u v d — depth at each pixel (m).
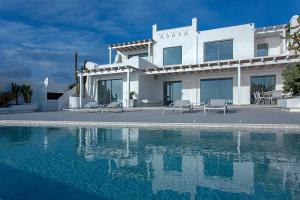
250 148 6.24
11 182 4.11
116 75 22.08
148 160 5.41
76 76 24.23
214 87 20.72
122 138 8.01
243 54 19.61
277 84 18.64
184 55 21.59
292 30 18.17
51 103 23.58
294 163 4.96
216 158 5.44
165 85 22.62
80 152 6.21
